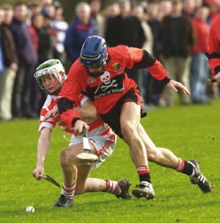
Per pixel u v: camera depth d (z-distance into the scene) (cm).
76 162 2366
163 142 4091
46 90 2406
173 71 6234
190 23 6122
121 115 2391
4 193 2845
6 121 5556
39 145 2362
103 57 2316
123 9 5731
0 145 4272
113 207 2445
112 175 3133
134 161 2362
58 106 2317
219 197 2483
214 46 2831
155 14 6134
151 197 2353
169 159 2469
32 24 5641
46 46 5650
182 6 6962
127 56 2411
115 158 3600
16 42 5450
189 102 6612
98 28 5919
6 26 5378
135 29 5731
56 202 2495
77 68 2356
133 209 2377
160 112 5928
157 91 6588
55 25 5925
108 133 2464
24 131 4919
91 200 2605
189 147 3853
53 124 2405
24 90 5638
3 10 5359
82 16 5519
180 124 5022
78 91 2364
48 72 2375
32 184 3022
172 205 2397
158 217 2217
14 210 2509
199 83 6556
